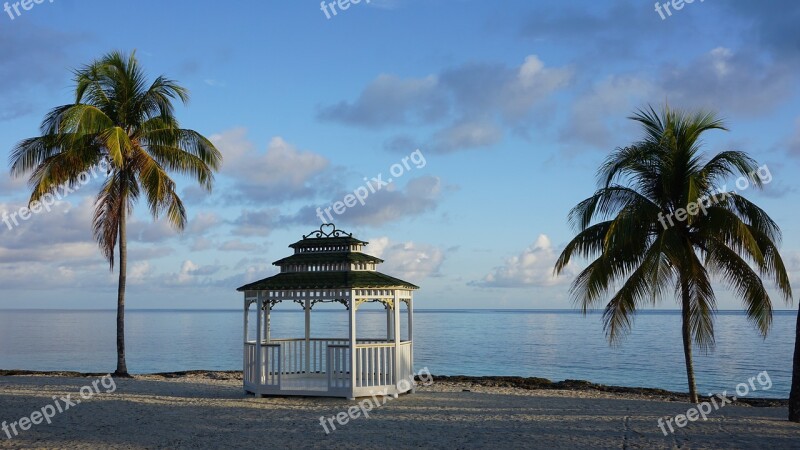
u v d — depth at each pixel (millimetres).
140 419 15781
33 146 23562
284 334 84812
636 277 18359
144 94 24422
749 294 18016
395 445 13008
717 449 12484
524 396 20266
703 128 18688
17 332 96500
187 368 41125
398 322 19047
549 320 169625
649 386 35094
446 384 24359
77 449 12719
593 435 13867
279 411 16734
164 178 23953
